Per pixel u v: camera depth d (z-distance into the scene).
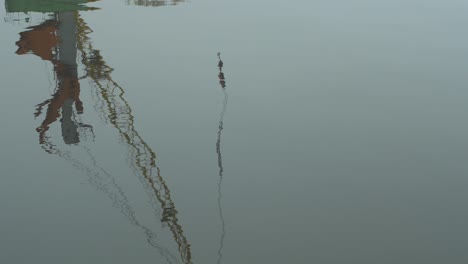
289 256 10.24
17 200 11.78
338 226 11.07
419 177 12.74
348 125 14.95
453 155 13.62
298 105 15.88
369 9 25.42
